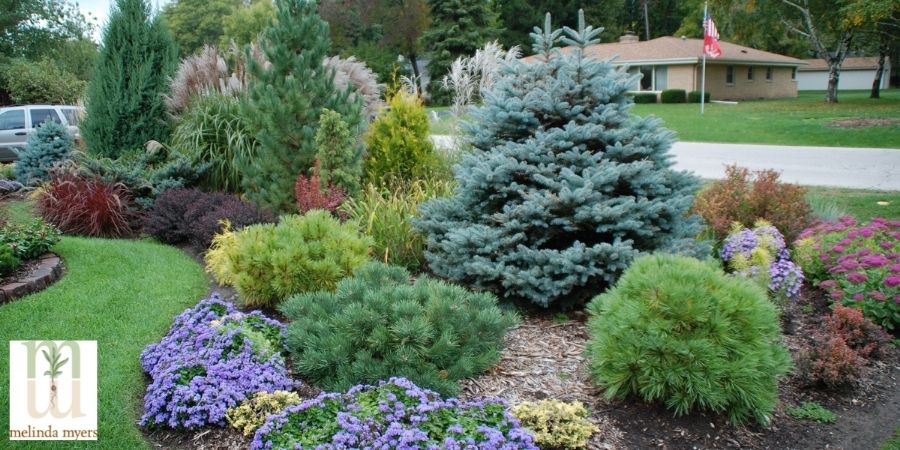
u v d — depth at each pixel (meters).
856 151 15.27
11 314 4.57
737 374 3.25
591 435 3.23
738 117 23.03
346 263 4.79
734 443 3.23
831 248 5.32
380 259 5.73
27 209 8.57
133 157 8.98
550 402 3.30
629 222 4.52
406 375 3.42
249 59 6.89
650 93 31.83
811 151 15.53
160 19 9.79
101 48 9.49
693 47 33.25
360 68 10.75
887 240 5.43
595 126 4.87
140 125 9.34
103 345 4.13
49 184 8.12
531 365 3.94
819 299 5.23
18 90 21.88
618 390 3.51
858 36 29.67
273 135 6.76
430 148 7.85
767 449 3.21
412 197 6.80
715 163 13.79
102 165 8.09
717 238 6.19
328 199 6.23
